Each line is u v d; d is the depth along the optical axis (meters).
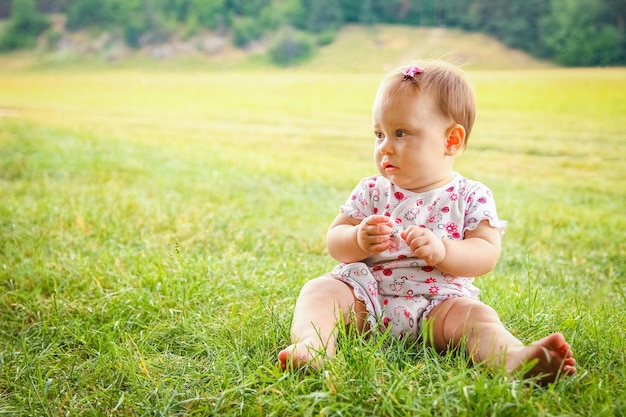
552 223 4.89
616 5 12.66
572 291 3.30
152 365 2.25
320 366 1.99
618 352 2.23
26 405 2.07
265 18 19.44
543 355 1.87
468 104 2.41
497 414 1.74
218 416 1.87
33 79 18.53
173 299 2.92
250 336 2.39
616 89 10.69
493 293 2.97
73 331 2.65
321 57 16.95
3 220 4.45
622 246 4.32
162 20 20.94
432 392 1.86
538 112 9.94
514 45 14.05
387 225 2.24
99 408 2.01
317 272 3.37
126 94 15.13
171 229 4.34
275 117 11.66
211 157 7.71
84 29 21.97
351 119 11.31
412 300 2.29
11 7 22.48
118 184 5.91
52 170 6.46
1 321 2.84
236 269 3.41
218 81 16.11
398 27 17.19
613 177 6.68
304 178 6.57
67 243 3.93
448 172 2.43
